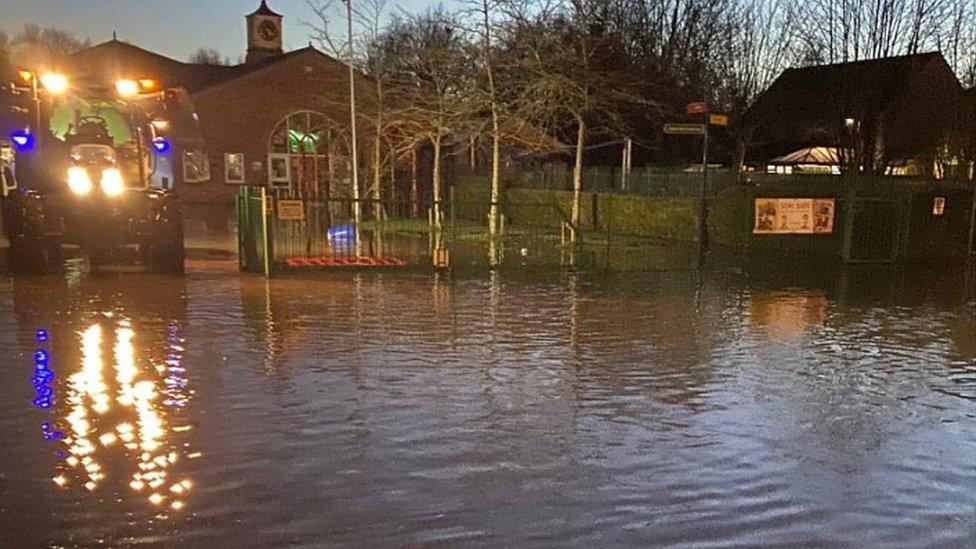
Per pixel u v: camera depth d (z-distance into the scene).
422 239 22.59
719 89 40.38
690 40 42.72
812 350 9.20
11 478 5.05
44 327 9.45
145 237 14.13
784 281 15.20
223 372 7.60
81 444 5.65
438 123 24.61
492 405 6.74
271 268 14.37
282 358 8.20
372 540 4.30
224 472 5.19
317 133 39.56
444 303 11.86
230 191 40.22
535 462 5.47
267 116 40.84
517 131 24.98
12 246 14.16
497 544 4.29
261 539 4.30
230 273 14.58
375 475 5.18
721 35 42.12
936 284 15.20
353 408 6.57
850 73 27.16
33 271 14.09
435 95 26.41
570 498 4.89
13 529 4.37
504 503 4.80
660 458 5.61
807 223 18.89
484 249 20.22
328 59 39.66
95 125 14.13
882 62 26.77
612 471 5.34
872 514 4.81
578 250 19.58
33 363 7.78
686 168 33.19
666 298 12.82
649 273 16.03
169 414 6.33
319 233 23.52
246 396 6.84
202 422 6.16
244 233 15.16
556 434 6.05
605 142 37.34
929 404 7.14
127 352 8.30
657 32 42.09
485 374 7.74
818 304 12.58
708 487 5.12
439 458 5.50
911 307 12.46
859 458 5.73
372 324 10.12
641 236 25.03
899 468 5.55
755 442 5.99
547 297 12.65
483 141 27.19
